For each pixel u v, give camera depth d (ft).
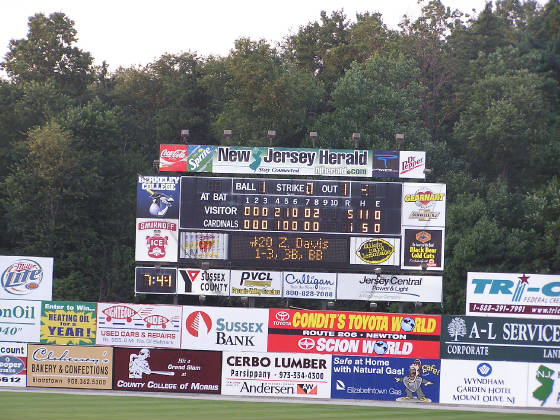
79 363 289.94
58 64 561.84
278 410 260.21
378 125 499.92
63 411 248.52
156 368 289.33
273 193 304.30
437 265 301.22
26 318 291.58
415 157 306.14
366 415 255.50
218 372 288.51
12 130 508.94
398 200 302.86
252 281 306.55
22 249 467.52
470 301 290.56
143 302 444.96
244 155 308.19
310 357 287.48
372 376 286.25
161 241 305.32
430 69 621.72
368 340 286.87
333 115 524.93
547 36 647.56
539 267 428.15
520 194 481.46
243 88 527.40
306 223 303.27
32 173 462.19
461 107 592.19
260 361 287.89
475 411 270.67
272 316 288.71
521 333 285.23
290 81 520.83
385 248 302.25
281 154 307.78
